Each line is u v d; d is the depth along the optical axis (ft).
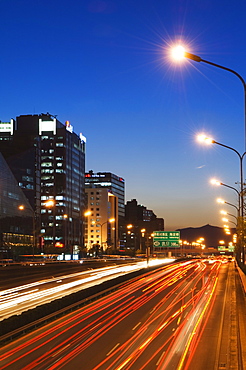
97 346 71.31
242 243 147.23
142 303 129.70
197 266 361.71
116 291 166.20
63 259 412.77
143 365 59.00
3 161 556.92
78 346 71.46
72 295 121.60
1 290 164.86
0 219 536.83
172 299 139.85
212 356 64.54
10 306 123.34
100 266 334.44
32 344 73.56
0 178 542.57
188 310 114.32
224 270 298.97
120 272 278.26
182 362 60.90
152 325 91.61
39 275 233.76
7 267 256.52
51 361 61.77
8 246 506.89
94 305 125.59
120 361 61.31
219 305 124.16
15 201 579.07
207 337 78.79
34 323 89.10
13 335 78.54
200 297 144.56
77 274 253.24
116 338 77.87
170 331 84.74
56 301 108.58
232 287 177.88
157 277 238.27
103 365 59.06
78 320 98.68
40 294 152.05
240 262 295.89
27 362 61.46
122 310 114.93
